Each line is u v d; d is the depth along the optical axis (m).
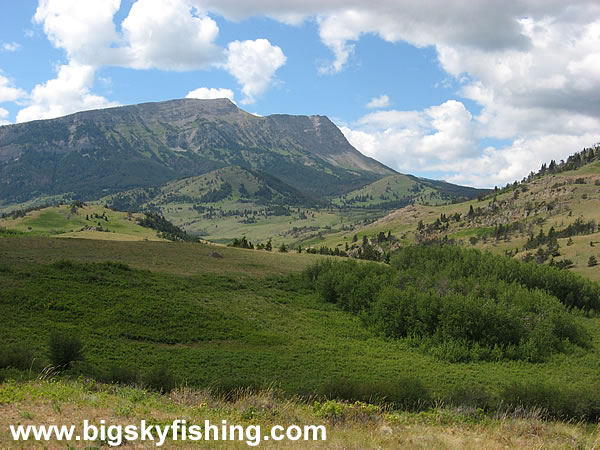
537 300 76.31
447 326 62.97
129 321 53.59
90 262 74.62
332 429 16.19
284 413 17.56
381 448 13.83
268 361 47.97
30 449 10.75
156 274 76.19
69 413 14.20
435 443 14.90
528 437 17.06
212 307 65.50
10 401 14.69
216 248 116.06
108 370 37.09
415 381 28.06
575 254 190.38
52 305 52.25
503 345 61.97
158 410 16.38
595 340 71.62
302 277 91.81
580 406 25.59
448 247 111.00
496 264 97.50
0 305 49.22
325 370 46.94
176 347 49.66
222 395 22.92
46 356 35.72
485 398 27.05
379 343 62.66
